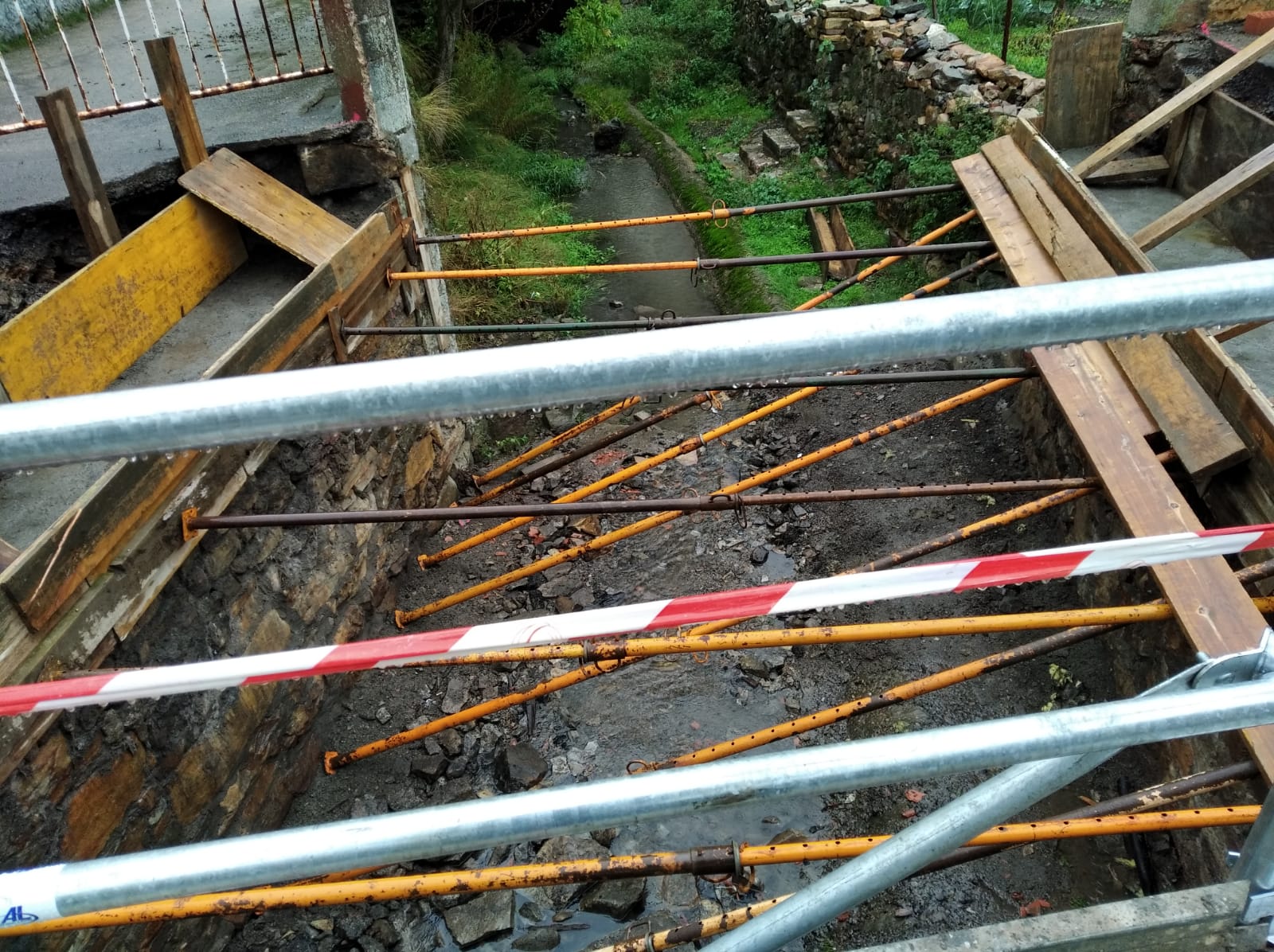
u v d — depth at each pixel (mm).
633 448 7277
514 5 15070
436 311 6602
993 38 9664
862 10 9977
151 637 3594
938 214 7355
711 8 15117
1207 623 3127
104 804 3324
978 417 6602
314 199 5703
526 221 9906
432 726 4434
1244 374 3758
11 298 4750
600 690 5309
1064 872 4051
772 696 5207
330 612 5039
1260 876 1509
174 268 4754
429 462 6465
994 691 4828
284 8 8398
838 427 7043
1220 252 5395
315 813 4711
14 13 7473
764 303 8352
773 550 6176
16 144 5574
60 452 920
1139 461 3857
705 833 4574
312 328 4602
